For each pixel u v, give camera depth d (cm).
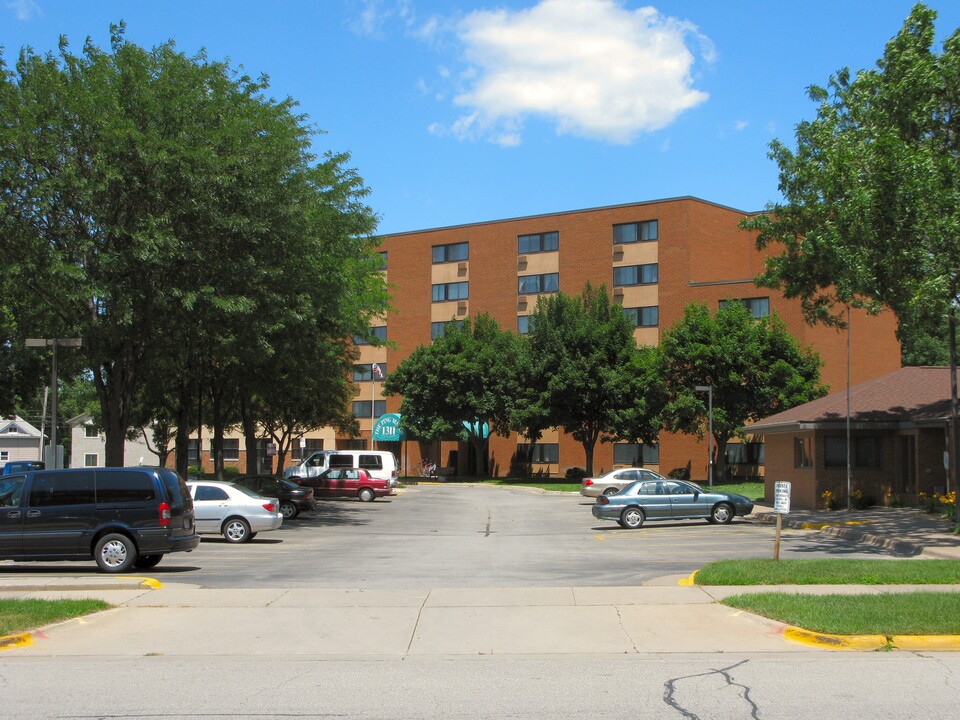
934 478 2936
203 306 2417
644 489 2781
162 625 1123
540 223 6825
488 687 810
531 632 1066
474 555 1970
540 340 5547
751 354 4903
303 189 2712
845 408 3169
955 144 2062
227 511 2300
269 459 6875
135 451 8225
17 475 1633
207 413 4994
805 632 1004
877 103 2147
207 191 2334
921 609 1084
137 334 2495
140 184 2280
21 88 2362
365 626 1110
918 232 1861
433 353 6294
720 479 5166
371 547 2189
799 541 2191
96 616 1177
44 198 2177
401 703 755
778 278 2486
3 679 852
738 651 961
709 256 6397
